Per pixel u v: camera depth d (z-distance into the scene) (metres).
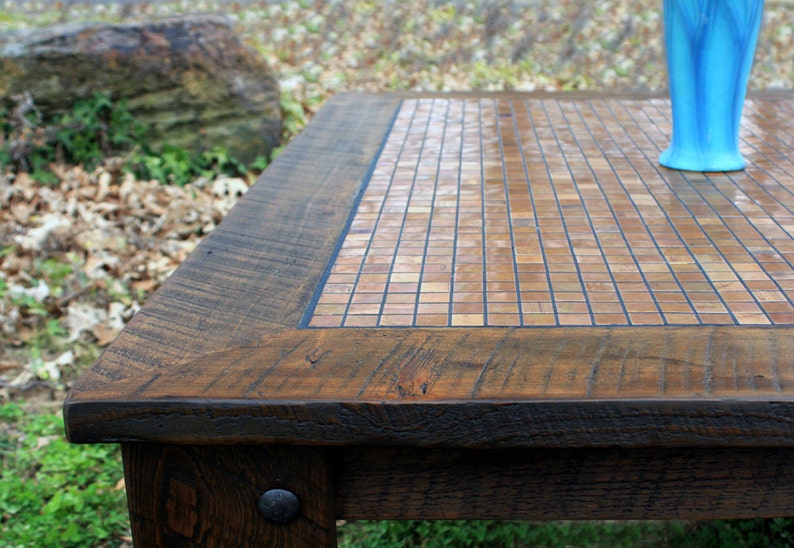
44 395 2.93
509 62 7.48
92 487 2.42
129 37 4.56
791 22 8.16
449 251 1.36
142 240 3.77
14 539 2.21
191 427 0.92
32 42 4.46
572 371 0.95
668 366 0.95
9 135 4.47
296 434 0.91
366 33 7.96
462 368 0.96
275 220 1.53
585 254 1.33
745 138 2.12
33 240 3.66
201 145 4.69
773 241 1.37
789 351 0.98
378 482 1.01
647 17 8.36
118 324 3.26
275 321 1.10
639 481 0.99
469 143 2.14
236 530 1.01
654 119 2.40
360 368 0.97
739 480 0.98
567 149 2.06
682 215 1.52
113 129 4.59
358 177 1.83
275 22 8.16
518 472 0.99
